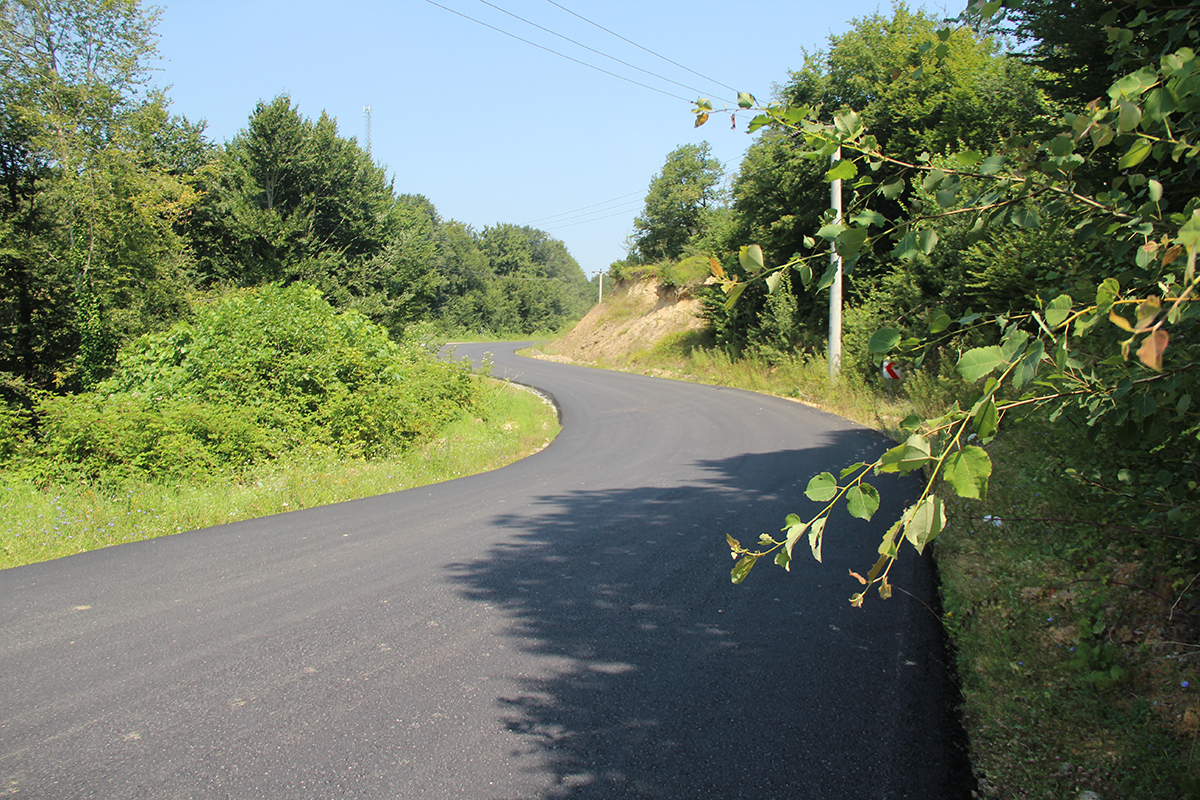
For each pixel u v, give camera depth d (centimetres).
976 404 168
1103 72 594
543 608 518
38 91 1980
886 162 230
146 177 2220
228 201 2709
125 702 384
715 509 816
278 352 1379
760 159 2495
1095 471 522
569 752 328
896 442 1251
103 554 699
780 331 2458
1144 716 323
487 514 842
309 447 1236
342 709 373
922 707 359
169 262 2369
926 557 594
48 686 405
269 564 648
